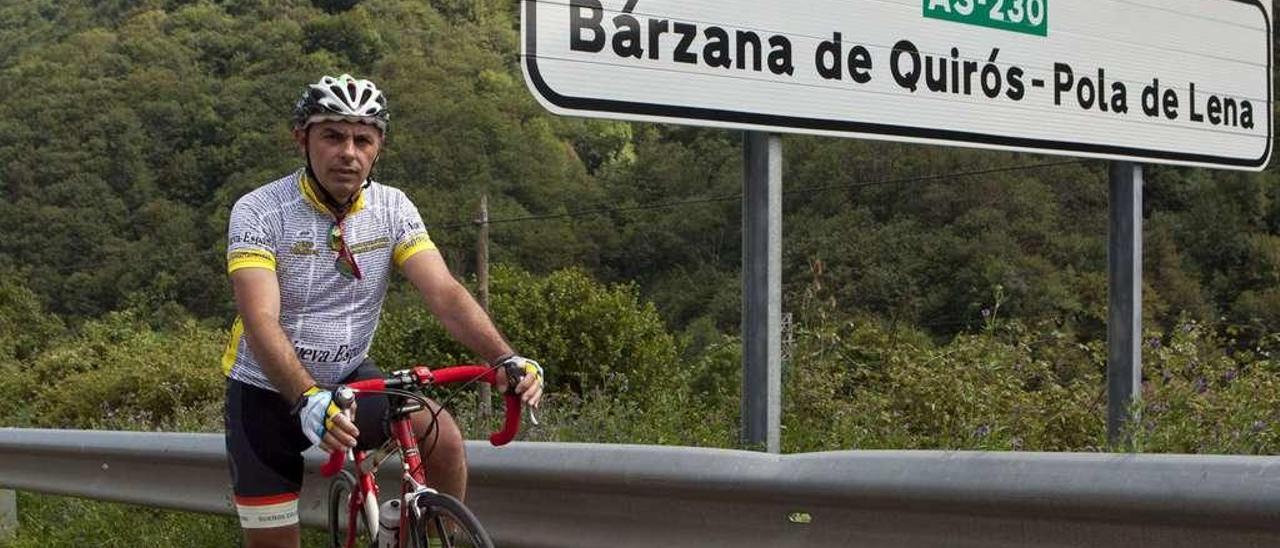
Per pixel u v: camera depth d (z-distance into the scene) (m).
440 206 62.03
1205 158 7.72
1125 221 7.41
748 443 5.87
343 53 87.06
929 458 3.46
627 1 5.53
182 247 65.38
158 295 61.75
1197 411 7.04
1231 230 46.94
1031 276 44.12
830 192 53.72
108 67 81.44
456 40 90.06
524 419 7.23
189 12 92.56
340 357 3.52
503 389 3.35
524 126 73.25
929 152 53.22
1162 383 7.43
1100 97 7.18
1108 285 7.47
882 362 8.91
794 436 6.81
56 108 75.19
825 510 3.71
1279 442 6.68
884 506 3.53
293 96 76.62
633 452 4.17
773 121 5.89
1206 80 7.74
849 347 8.99
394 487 4.96
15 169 71.75
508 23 96.50
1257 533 2.88
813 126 6.02
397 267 3.57
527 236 60.88
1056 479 3.18
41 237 68.19
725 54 5.77
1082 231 48.53
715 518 3.99
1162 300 43.97
